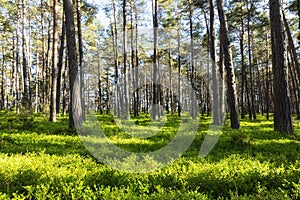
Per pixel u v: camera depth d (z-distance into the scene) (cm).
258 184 515
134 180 534
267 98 2955
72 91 1434
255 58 4012
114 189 513
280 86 1334
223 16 1625
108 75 3888
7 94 4978
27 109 1861
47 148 914
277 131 1346
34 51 4053
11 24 3403
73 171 619
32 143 1009
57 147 938
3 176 552
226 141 1054
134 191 482
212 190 518
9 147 912
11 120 1711
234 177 565
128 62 3812
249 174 577
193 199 428
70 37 1453
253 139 1099
